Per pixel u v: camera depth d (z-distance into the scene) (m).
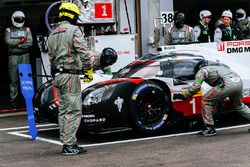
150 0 12.52
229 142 7.59
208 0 17.81
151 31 12.58
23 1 15.01
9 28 11.73
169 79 8.40
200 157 6.70
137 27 13.23
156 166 6.32
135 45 11.62
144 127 8.06
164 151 7.17
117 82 8.05
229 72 8.19
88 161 6.74
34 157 7.16
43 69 12.16
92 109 7.83
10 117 11.34
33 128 8.64
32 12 15.72
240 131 8.48
